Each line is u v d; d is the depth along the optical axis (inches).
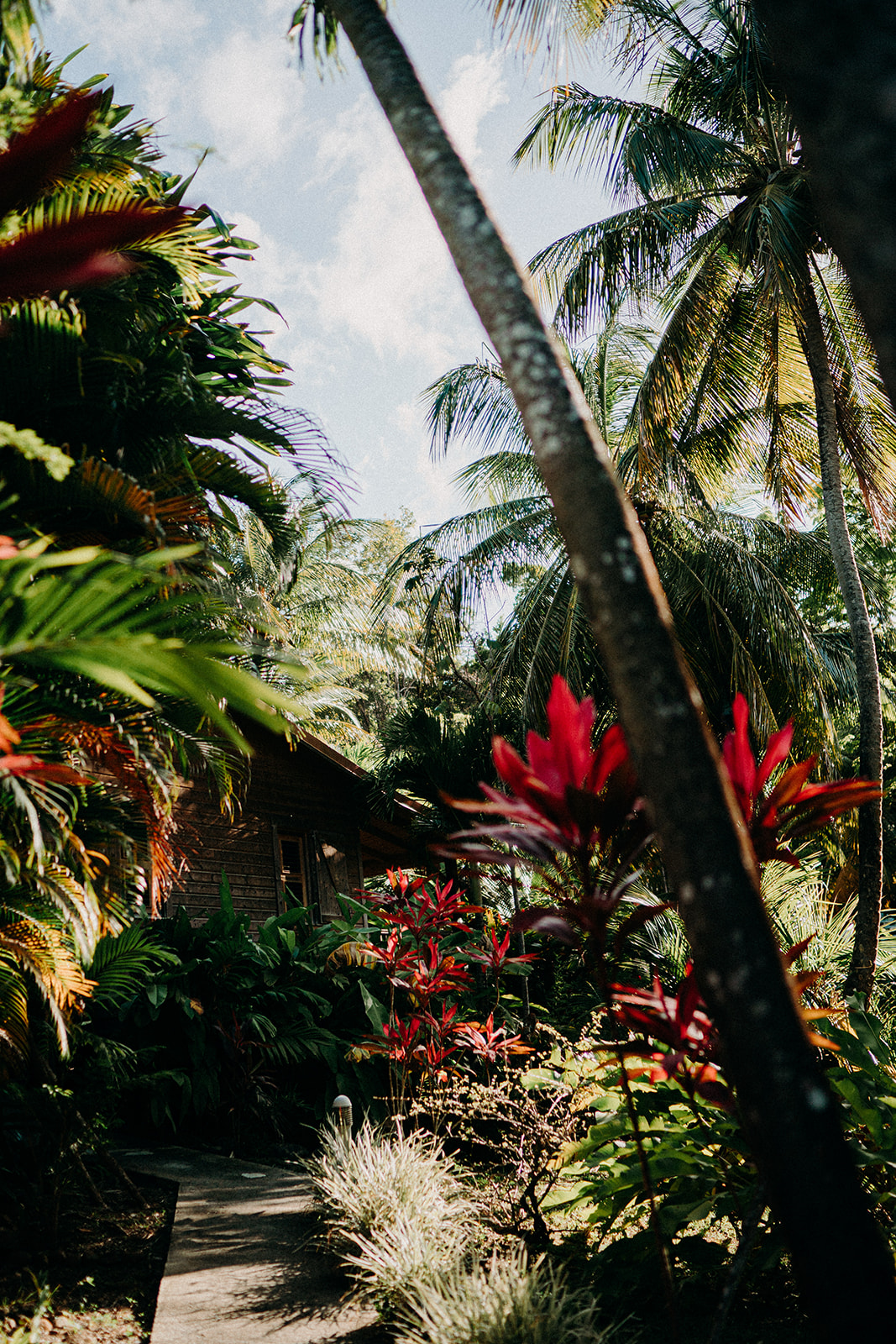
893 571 719.7
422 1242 178.4
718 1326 105.3
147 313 233.5
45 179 95.7
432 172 101.0
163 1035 325.4
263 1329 157.6
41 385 197.9
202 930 345.4
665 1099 172.6
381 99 108.3
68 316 188.7
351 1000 380.5
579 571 82.4
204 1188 253.8
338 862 574.2
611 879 118.3
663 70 456.4
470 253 96.3
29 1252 185.2
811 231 396.2
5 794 151.8
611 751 115.8
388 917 303.7
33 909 180.7
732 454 512.7
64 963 179.2
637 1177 170.2
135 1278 183.9
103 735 175.3
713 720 535.5
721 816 71.9
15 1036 186.1
